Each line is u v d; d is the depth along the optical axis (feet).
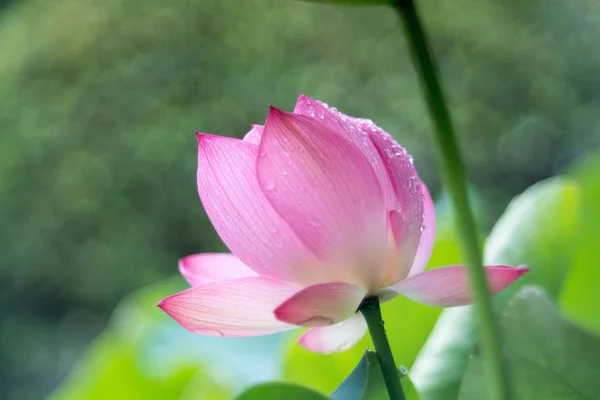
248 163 1.74
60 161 20.18
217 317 1.79
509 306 1.68
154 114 20.10
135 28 20.84
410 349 2.78
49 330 19.30
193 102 20.20
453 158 1.20
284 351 3.18
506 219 2.66
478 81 18.61
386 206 1.71
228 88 20.08
